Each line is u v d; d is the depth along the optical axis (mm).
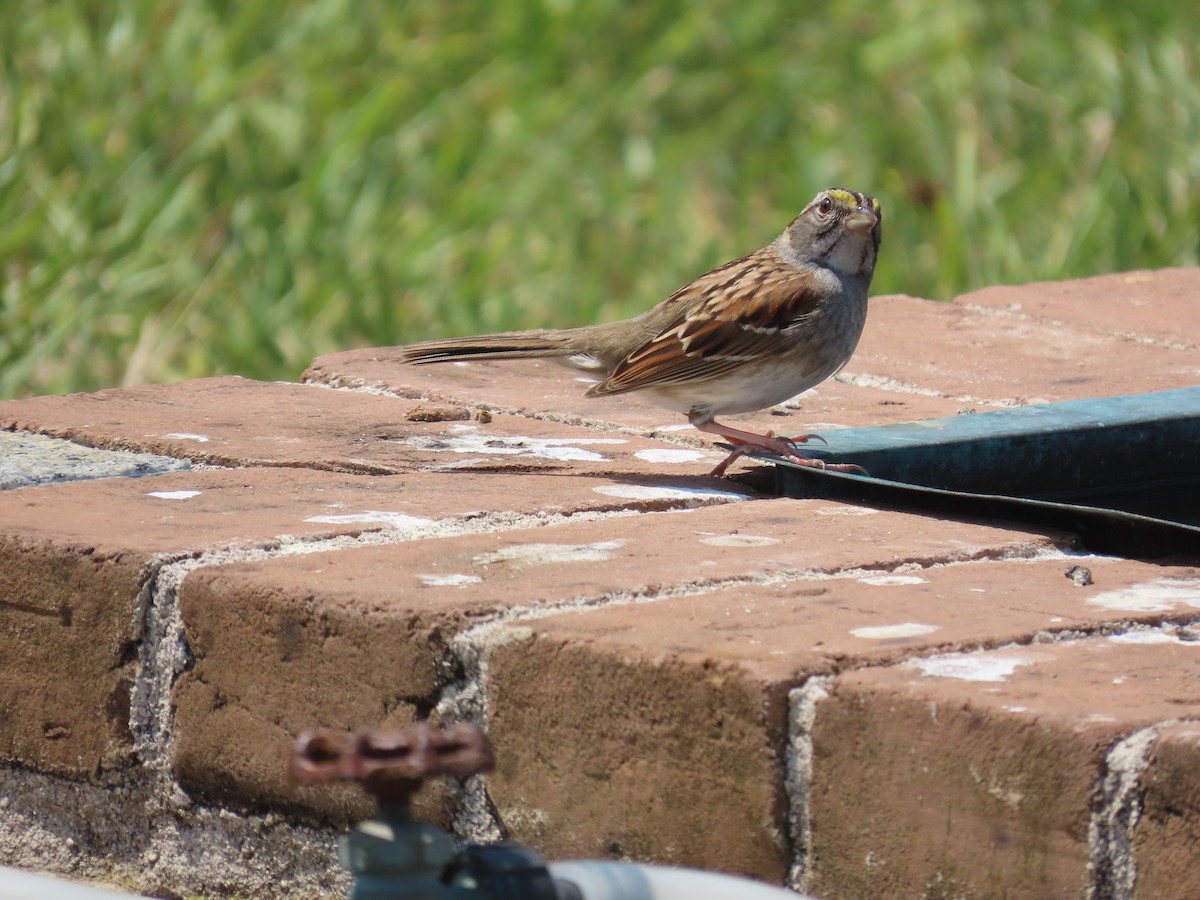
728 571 5379
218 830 5289
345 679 4949
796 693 4301
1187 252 16375
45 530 5652
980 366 9258
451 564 5398
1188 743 3777
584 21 20484
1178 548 6066
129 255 15547
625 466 7227
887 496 6754
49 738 5570
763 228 17391
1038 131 18875
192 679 5266
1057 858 3941
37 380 14008
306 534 5734
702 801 4418
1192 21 20547
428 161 17875
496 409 8328
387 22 19906
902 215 17609
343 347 14477
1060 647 4617
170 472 6910
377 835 3408
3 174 16234
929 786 4113
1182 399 7727
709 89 19781
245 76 17984
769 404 8227
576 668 4590
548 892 3438
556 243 16797
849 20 21078
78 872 5547
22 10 18578
